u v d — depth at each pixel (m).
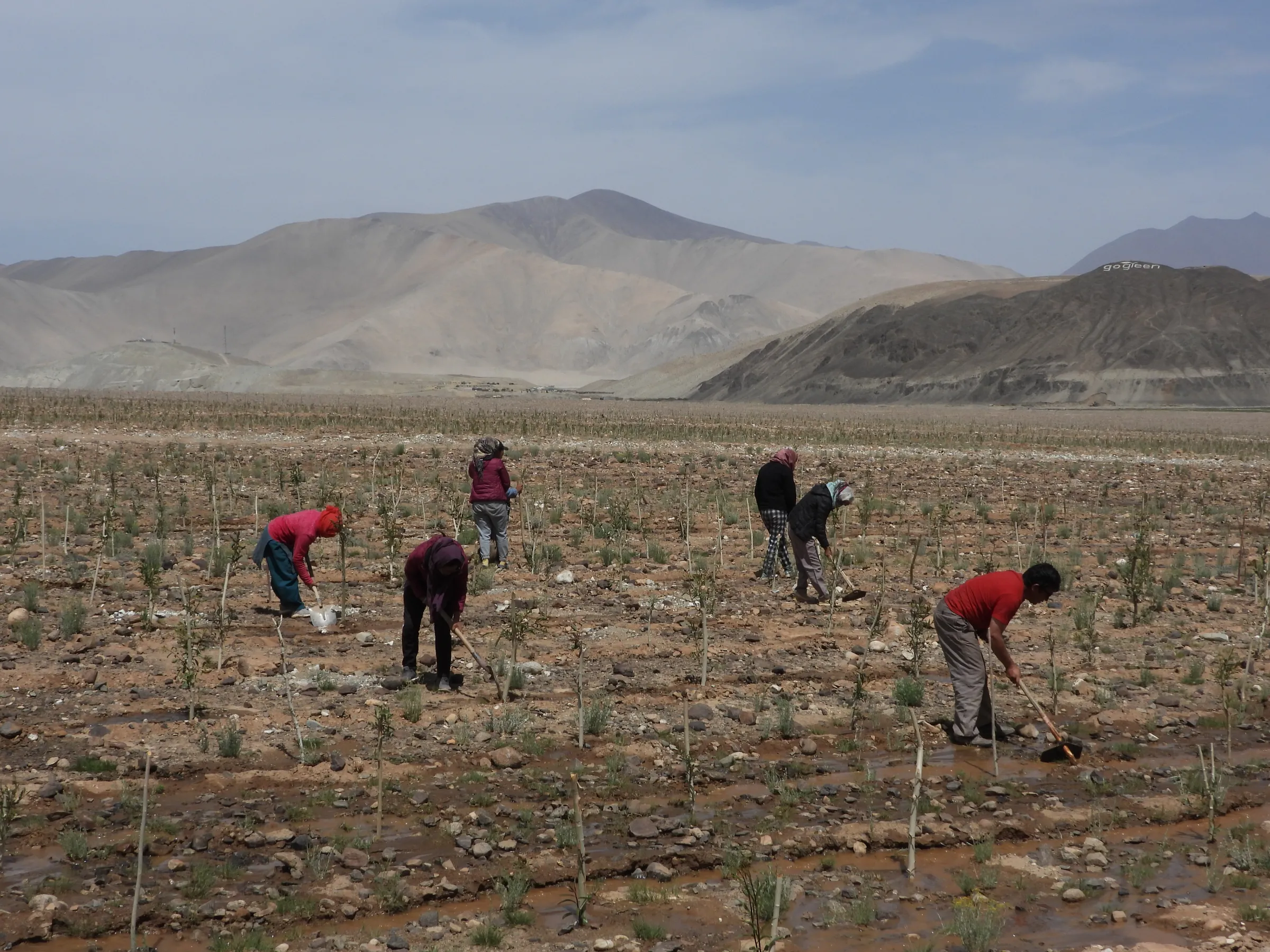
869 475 32.34
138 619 12.53
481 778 8.41
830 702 10.59
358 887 6.69
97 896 6.52
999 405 157.25
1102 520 23.53
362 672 11.04
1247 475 37.84
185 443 37.66
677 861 7.25
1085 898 6.92
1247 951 6.25
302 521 12.99
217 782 8.16
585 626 13.02
